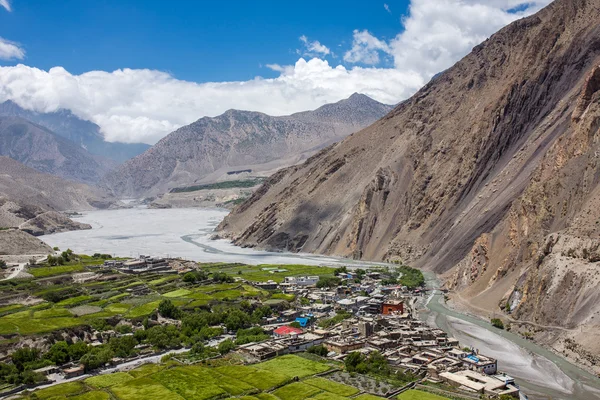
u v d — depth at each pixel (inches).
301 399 5012.3
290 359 6166.3
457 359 6087.6
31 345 6456.7
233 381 5457.7
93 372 5920.3
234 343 6717.5
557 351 6619.1
